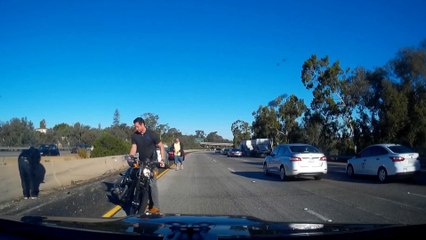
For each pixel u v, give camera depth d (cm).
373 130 4603
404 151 1788
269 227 343
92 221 382
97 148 3447
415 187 1588
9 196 1159
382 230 320
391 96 4181
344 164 3569
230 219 406
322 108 5119
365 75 4769
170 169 2762
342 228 337
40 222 362
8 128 6469
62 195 1298
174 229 314
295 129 6738
